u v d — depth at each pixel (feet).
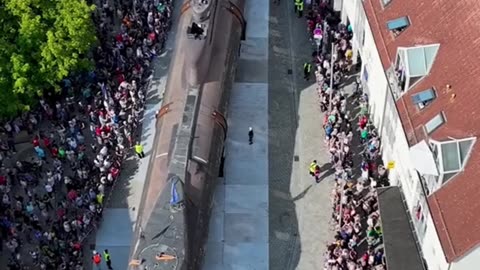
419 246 141.28
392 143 155.43
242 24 187.01
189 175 146.30
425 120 136.15
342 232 150.41
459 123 129.18
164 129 157.99
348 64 186.60
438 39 139.95
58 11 168.96
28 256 151.53
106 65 182.19
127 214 160.56
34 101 168.35
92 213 156.15
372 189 158.92
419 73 140.15
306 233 158.10
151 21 192.75
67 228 152.46
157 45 191.83
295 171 169.17
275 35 198.90
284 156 172.24
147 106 180.34
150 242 131.54
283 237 157.79
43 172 164.25
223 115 163.63
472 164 124.36
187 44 161.99
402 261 140.26
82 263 149.69
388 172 160.35
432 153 129.29
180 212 135.33
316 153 172.04
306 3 201.67
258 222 160.45
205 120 157.48
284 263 153.58
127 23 191.52
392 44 150.10
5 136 170.71
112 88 178.29
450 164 126.21
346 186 158.30
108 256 149.89
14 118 170.81
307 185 166.20
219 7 178.70
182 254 130.00
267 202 163.94
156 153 154.71
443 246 122.62
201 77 161.99
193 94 159.84
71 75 177.88
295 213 161.68
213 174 153.89
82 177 160.04
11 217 154.20
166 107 162.61
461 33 135.54
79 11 169.07
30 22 164.76
